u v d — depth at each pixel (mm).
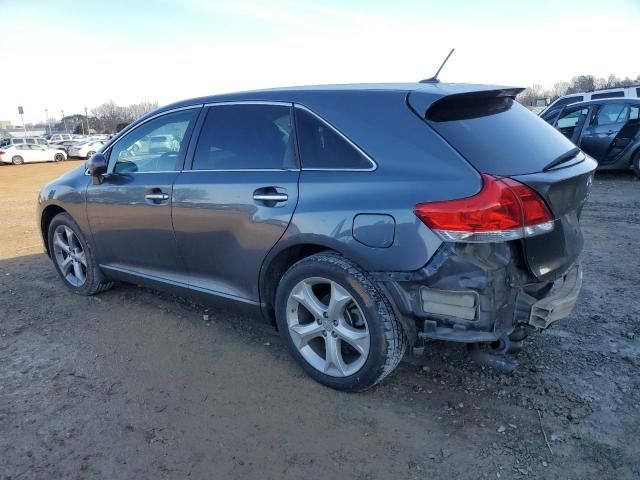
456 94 2777
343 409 2922
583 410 2842
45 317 4273
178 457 2586
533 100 32281
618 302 4223
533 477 2404
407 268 2615
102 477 2467
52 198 4652
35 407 3000
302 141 3096
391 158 2744
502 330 2605
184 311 4293
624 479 2371
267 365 3412
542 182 2525
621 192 9320
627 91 14703
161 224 3756
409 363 3357
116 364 3479
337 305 2922
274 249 3113
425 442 2646
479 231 2430
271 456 2580
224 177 3383
